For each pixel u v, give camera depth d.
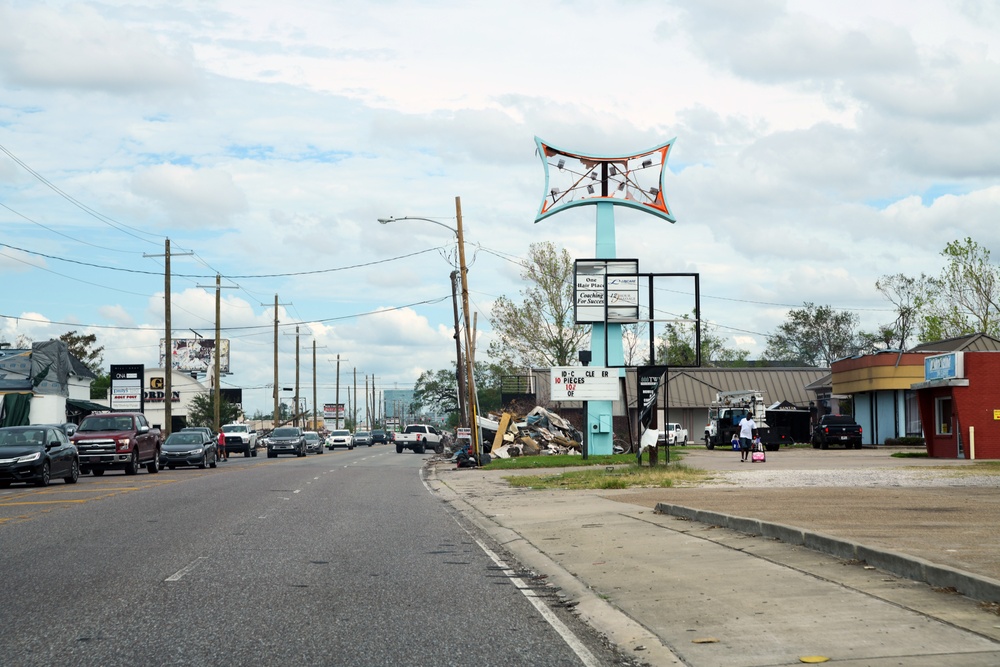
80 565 12.49
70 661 7.46
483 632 8.58
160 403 102.44
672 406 78.25
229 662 7.44
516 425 58.12
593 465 41.19
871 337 99.94
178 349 119.12
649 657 7.66
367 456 66.94
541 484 28.77
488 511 21.11
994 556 10.73
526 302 76.75
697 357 39.00
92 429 37.62
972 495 19.31
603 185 49.97
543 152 50.09
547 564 12.88
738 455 48.22
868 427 63.00
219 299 68.62
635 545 14.12
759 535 13.94
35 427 30.06
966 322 63.75
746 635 8.13
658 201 49.97
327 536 15.89
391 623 8.92
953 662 6.98
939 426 42.41
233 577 11.54
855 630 8.04
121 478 34.50
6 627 8.69
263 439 94.56
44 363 59.38
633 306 47.16
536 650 7.91
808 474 28.17
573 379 45.53
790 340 107.25
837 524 14.10
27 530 16.67
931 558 10.61
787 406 61.09
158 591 10.55
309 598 10.17
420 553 13.95
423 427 82.12
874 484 23.52
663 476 28.33
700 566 11.83
